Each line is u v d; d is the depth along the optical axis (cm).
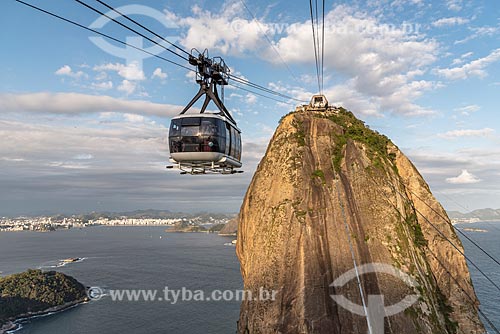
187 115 2688
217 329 10056
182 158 2680
